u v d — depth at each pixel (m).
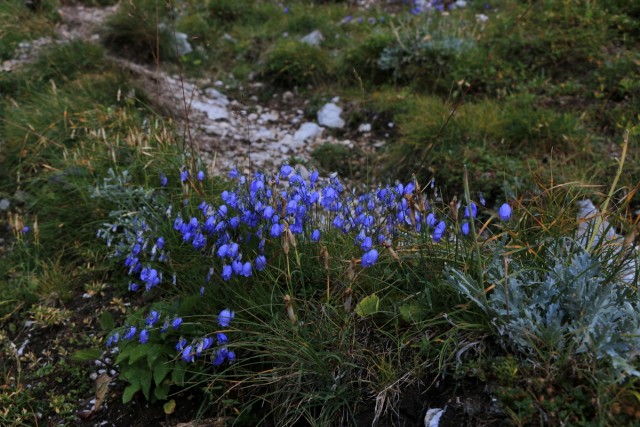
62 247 1.49
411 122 1.89
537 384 0.96
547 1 2.30
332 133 2.12
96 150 1.63
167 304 1.21
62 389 1.23
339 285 1.19
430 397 1.04
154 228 1.34
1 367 1.28
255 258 1.20
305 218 1.18
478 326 1.05
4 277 1.45
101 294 1.39
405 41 2.27
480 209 1.56
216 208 1.26
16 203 1.64
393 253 1.05
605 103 1.84
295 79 2.44
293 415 1.08
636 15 2.16
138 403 1.18
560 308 1.04
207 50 2.68
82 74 2.04
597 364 0.96
